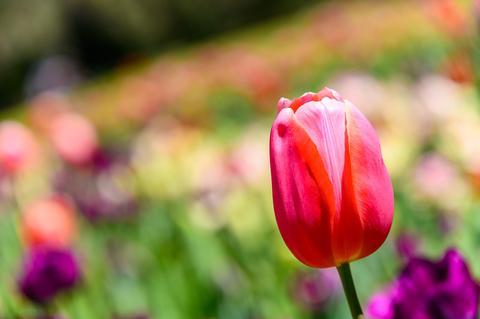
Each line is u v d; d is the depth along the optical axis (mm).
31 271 3977
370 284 4168
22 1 42125
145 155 8477
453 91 6020
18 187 7469
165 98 13586
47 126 9977
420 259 2279
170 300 4852
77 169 7453
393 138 6027
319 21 17688
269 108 11414
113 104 16641
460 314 2188
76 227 6348
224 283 4734
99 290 5125
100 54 42406
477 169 4617
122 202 6988
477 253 3492
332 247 1885
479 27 4891
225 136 10547
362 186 1855
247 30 39094
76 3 42344
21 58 42000
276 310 4219
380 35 13711
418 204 5078
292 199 1858
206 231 5887
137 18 41844
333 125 1869
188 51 33812
